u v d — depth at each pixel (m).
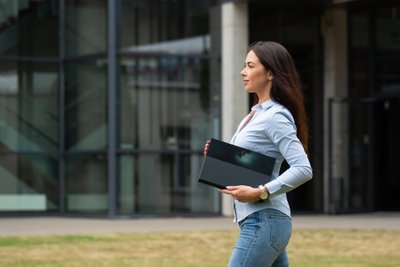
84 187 27.17
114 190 26.34
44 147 27.88
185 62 26.97
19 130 27.75
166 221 25.19
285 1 27.56
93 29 27.00
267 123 6.79
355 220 25.64
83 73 27.30
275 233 6.74
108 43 26.41
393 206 32.28
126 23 26.52
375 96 28.70
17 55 27.73
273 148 6.86
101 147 26.73
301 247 18.30
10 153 27.66
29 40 27.86
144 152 26.58
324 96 29.08
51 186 27.86
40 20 27.91
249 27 28.69
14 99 27.73
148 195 26.66
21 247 18.12
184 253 17.23
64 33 27.86
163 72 26.80
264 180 6.75
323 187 28.95
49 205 27.83
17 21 27.75
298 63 28.91
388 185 32.94
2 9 27.64
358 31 29.12
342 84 28.92
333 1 27.66
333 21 28.83
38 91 27.91
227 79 26.95
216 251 17.58
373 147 28.83
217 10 27.25
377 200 29.30
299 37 28.97
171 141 26.88
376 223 24.33
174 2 26.95
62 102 27.86
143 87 26.64
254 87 6.99
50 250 17.64
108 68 26.39
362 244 18.83
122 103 26.47
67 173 27.69
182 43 26.97
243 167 6.76
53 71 27.95
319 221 25.25
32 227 23.17
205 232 21.28
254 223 6.75
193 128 27.05
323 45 29.14
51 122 27.92
